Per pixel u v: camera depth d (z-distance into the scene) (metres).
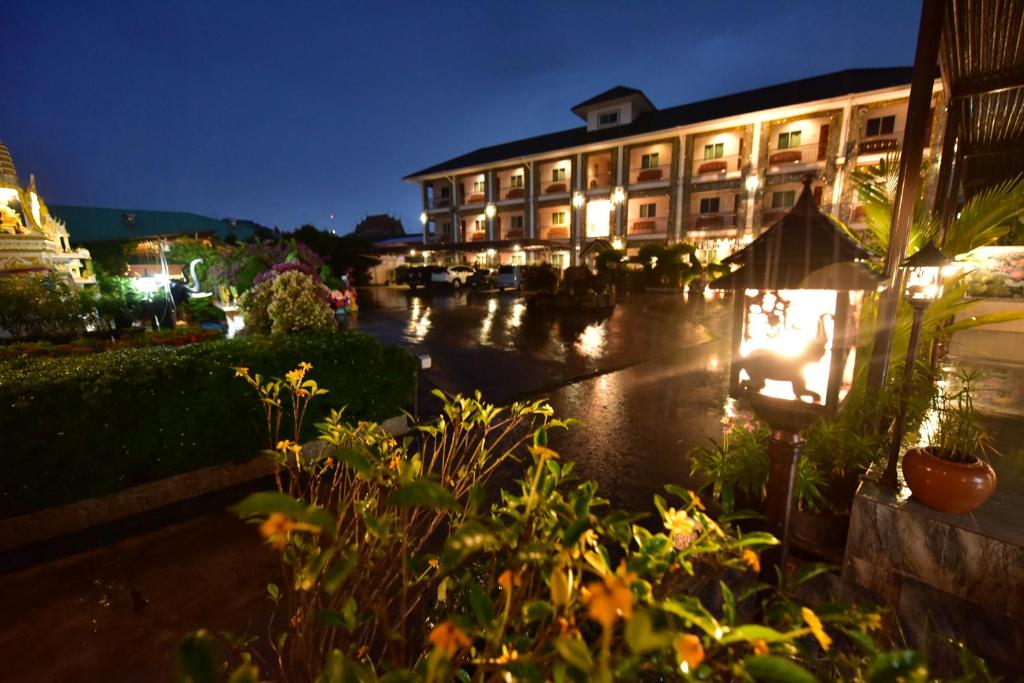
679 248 22.75
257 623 2.39
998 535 2.22
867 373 3.25
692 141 24.81
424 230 37.28
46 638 2.32
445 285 27.88
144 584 2.71
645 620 0.64
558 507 1.09
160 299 12.31
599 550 1.05
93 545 3.09
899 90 18.92
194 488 3.76
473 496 0.98
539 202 30.48
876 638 2.07
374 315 15.71
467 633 0.87
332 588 0.83
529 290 18.22
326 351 4.41
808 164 21.92
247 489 3.85
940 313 3.54
